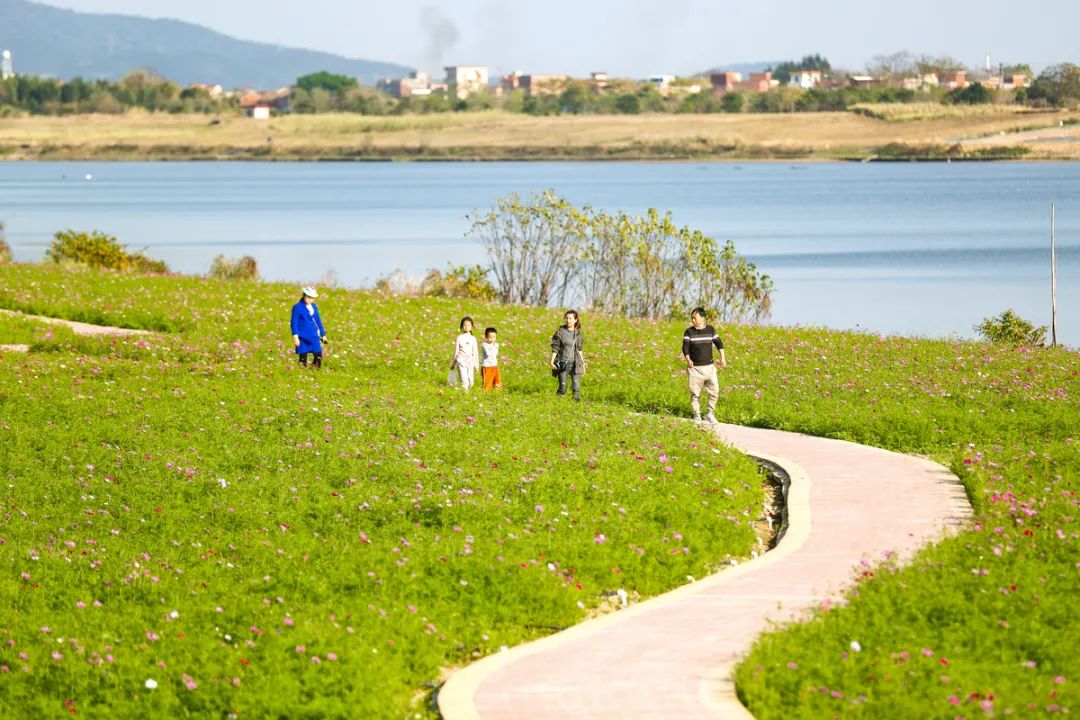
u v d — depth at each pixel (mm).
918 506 28641
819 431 38312
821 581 23469
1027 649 18797
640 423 36969
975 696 16734
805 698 17141
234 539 26188
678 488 29781
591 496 29016
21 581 23844
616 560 25047
